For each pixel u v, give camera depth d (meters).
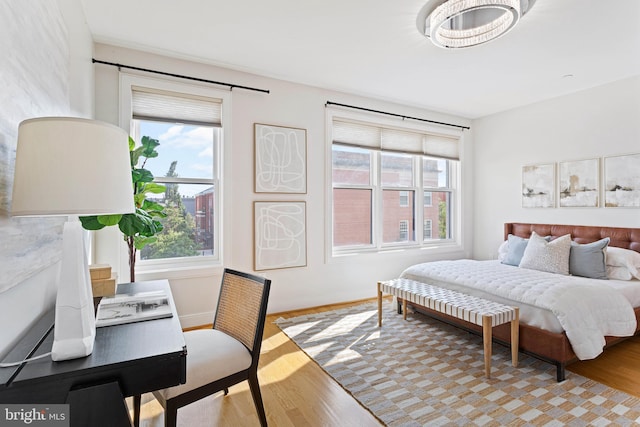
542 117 4.31
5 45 0.98
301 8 2.36
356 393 2.08
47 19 1.41
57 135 0.95
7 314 1.05
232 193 3.36
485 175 5.02
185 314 3.15
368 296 4.25
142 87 2.96
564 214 4.08
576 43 2.83
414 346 2.78
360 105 4.16
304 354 2.64
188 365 1.49
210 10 2.38
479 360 2.53
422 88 3.91
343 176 4.18
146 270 3.06
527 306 2.49
